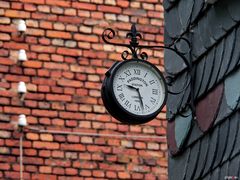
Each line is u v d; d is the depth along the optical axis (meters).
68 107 17.75
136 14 18.33
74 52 17.97
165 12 14.76
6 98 17.56
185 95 14.02
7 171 17.28
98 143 17.73
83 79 17.91
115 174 17.69
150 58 18.20
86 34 18.08
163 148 17.94
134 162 17.80
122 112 13.67
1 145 17.36
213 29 13.59
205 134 13.63
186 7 14.20
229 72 13.23
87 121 17.77
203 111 13.69
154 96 13.80
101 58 18.03
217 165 13.30
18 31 17.83
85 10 18.17
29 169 17.38
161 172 17.84
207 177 13.50
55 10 18.06
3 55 17.70
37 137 17.52
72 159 17.58
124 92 13.73
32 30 17.91
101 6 18.23
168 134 14.45
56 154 17.53
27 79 17.70
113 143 17.78
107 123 17.83
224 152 13.19
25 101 17.62
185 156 14.04
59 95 17.77
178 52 13.91
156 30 18.31
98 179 17.61
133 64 13.82
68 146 17.61
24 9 17.95
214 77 13.52
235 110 13.05
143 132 17.92
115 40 18.17
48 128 17.59
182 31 14.21
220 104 13.35
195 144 13.84
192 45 13.97
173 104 14.30
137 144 17.88
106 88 13.73
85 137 17.70
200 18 13.88
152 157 17.86
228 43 13.30
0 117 17.45
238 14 13.10
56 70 17.84
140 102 13.75
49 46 17.91
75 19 18.09
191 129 13.93
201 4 13.84
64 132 17.64
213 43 13.59
